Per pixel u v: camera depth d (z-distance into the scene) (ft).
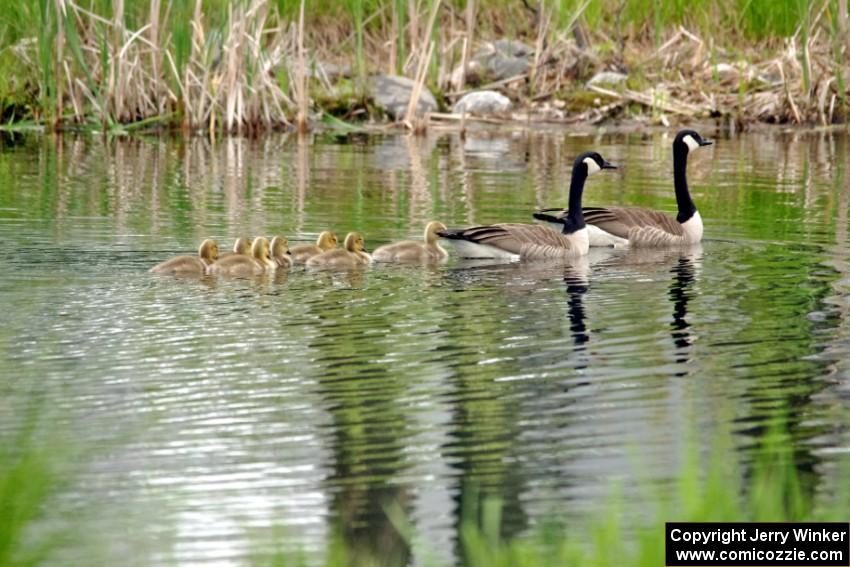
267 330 54.19
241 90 129.29
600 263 71.72
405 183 99.60
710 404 44.93
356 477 38.63
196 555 33.68
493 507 35.40
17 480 32.48
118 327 54.39
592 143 128.06
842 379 47.67
